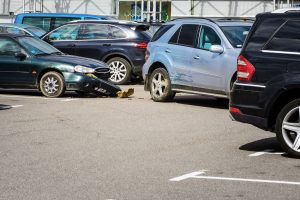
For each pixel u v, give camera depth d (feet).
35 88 57.11
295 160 32.17
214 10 109.09
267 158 32.63
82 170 29.76
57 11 117.39
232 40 49.55
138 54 69.31
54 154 33.37
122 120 44.75
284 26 32.65
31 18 85.81
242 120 33.55
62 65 56.13
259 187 26.78
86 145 35.86
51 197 25.21
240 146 35.91
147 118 45.80
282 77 31.99
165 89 54.13
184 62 52.26
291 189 26.48
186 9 110.83
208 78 50.24
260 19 33.53
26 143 36.32
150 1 111.04
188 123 43.88
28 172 29.37
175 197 25.20
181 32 53.36
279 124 32.35
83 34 71.15
